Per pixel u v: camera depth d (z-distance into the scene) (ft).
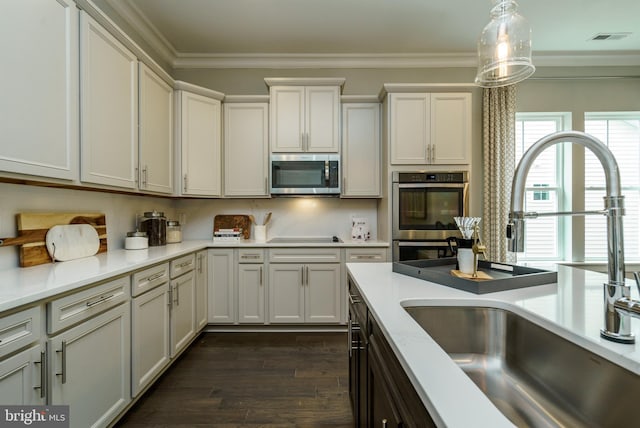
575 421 2.60
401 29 9.47
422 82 11.26
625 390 2.18
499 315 3.46
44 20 4.66
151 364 6.25
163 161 8.54
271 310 9.61
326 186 10.23
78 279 4.29
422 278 4.51
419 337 2.41
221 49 10.58
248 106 10.43
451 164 9.64
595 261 11.17
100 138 5.92
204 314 9.31
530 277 4.08
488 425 1.35
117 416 5.27
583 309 3.14
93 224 6.89
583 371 2.54
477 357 3.47
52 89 4.82
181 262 7.68
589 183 11.33
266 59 11.07
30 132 4.43
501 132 10.48
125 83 6.74
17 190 5.25
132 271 5.58
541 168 11.51
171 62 10.94
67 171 5.13
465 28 9.44
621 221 2.37
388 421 2.67
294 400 6.19
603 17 8.95
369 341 3.58
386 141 9.90
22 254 5.19
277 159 10.22
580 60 11.21
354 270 5.19
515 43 4.33
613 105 11.20
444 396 1.59
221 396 6.31
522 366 3.21
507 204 10.34
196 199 11.37
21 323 3.50
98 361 4.73
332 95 10.26
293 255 9.62
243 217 11.24
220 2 8.18
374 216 11.44
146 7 8.36
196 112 9.64
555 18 8.97
